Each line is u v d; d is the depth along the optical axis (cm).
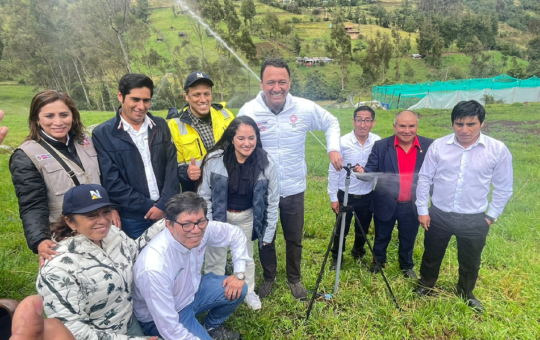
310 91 5628
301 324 321
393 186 360
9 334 207
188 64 5162
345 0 15125
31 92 4675
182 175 340
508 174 297
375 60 7031
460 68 7700
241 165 308
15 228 511
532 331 314
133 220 313
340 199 403
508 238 502
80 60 4522
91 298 219
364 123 370
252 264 343
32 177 257
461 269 343
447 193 317
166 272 240
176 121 348
